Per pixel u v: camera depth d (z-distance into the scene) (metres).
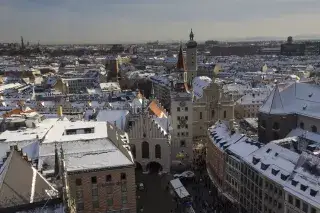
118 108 196.50
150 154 151.62
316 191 89.75
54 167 90.31
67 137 110.62
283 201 99.38
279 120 144.38
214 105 190.00
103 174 102.06
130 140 149.75
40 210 54.06
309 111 139.25
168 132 163.88
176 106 166.88
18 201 57.97
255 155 116.81
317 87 144.25
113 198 104.50
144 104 195.25
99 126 123.38
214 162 143.00
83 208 102.38
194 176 146.88
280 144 117.62
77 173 99.25
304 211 91.75
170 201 127.31
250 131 167.75
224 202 126.75
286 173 101.38
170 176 148.75
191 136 169.12
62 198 56.28
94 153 104.44
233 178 125.75
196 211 119.62
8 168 67.31
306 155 101.06
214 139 144.00
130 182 105.00
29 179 68.81
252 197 114.56
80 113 198.50
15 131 120.94
